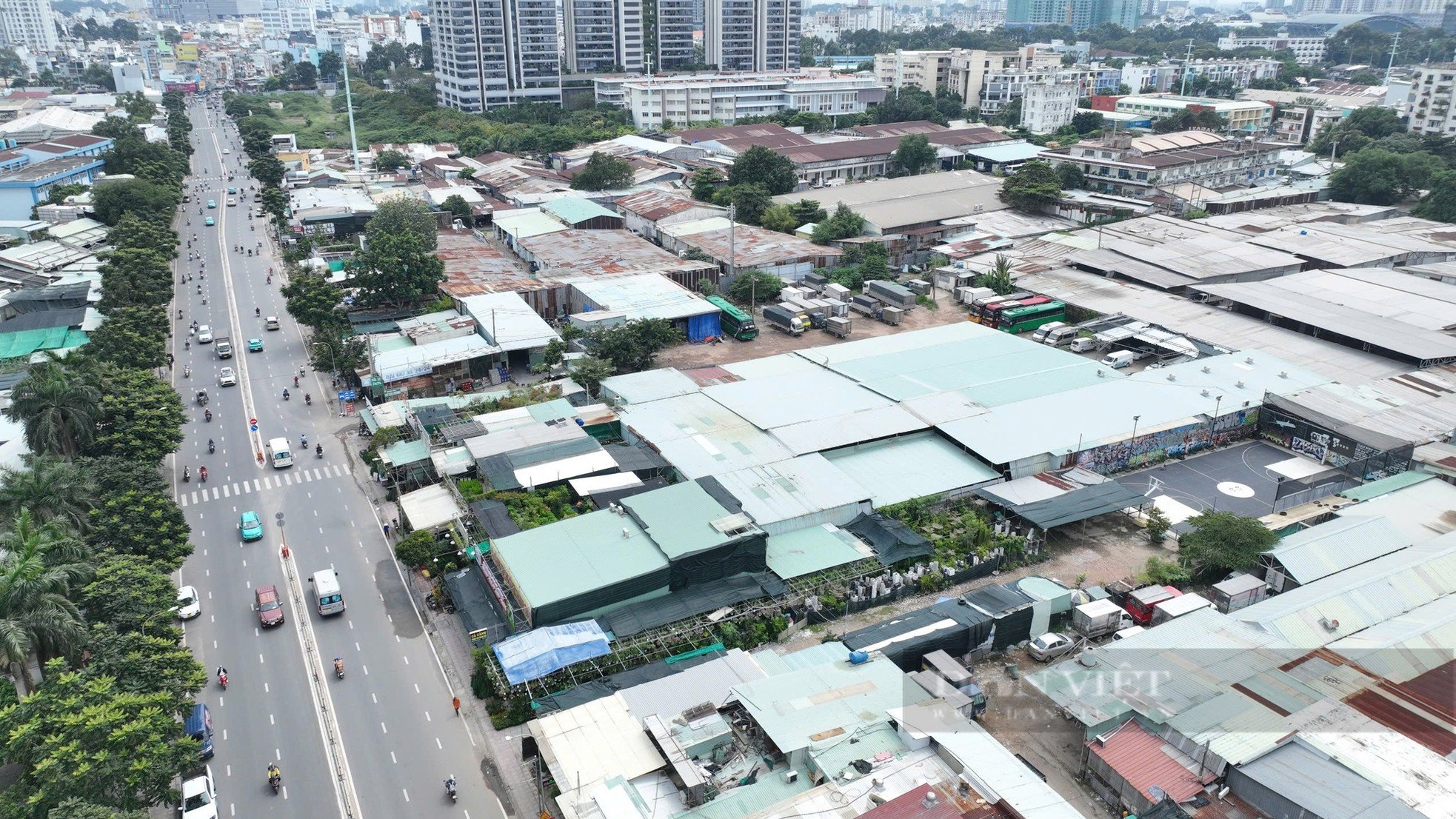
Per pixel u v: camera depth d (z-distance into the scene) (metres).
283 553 88.12
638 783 55.97
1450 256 169.12
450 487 91.75
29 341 130.25
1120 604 77.75
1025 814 51.59
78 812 48.38
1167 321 136.88
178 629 66.69
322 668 73.38
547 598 71.25
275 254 193.12
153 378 111.19
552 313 150.25
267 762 64.06
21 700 56.25
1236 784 56.00
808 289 156.00
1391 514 86.25
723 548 77.31
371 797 61.22
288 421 117.25
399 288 144.50
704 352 135.00
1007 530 87.94
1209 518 82.50
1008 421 102.38
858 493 88.81
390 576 85.31
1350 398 108.69
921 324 146.50
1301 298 141.50
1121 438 99.62
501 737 66.25
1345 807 52.28
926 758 56.91
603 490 89.12
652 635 71.06
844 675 64.38
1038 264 165.50
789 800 53.47
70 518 74.31
